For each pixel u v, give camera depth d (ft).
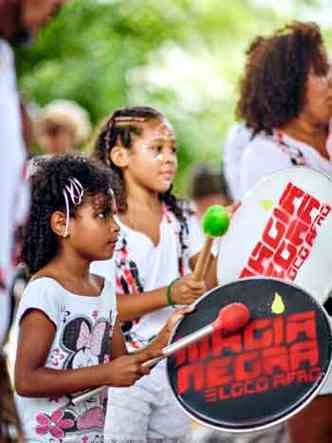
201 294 17.98
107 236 17.33
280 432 21.08
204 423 16.38
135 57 39.78
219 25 42.16
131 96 39.83
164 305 18.40
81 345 17.13
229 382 16.46
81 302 17.16
